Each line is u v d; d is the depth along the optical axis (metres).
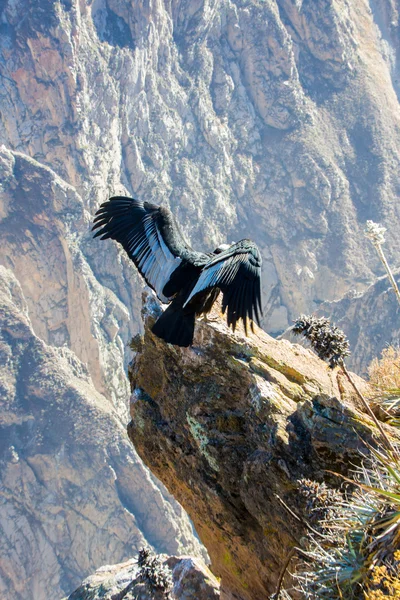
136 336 15.13
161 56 183.50
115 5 173.62
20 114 161.75
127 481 116.31
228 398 13.49
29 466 115.94
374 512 10.36
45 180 144.12
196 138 187.25
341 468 11.87
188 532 117.44
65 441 117.69
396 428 12.29
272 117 198.88
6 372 120.88
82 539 113.56
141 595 15.86
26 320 126.12
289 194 191.12
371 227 10.31
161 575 13.12
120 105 171.12
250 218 190.12
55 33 159.00
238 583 13.61
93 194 161.50
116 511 114.06
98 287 141.00
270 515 12.18
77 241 144.50
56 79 160.75
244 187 190.25
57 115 162.25
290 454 12.21
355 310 131.62
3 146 145.25
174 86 185.38
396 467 10.56
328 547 10.53
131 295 145.38
